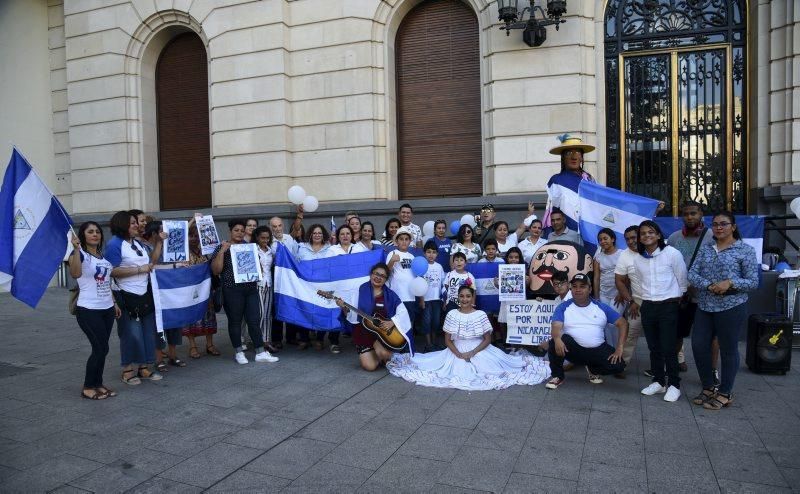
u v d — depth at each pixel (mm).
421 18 12414
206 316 7578
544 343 6895
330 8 12289
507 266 6957
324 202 12383
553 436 4598
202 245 7086
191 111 14523
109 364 7262
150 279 6320
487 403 5484
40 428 4926
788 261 9219
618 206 7172
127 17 14156
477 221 9086
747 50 10492
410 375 6352
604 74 10992
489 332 6586
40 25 15727
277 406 5465
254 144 12695
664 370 5707
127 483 3891
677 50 10812
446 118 12312
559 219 7332
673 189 10836
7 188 5480
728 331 5152
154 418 5160
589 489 3689
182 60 14555
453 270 7766
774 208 9969
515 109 10953
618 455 4199
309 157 12539
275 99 12500
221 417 5172
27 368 7059
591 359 5918
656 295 5543
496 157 11070
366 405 5465
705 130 10719
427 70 12398
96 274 5656
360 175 12141
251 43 12672
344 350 7988
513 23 10477
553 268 6879
